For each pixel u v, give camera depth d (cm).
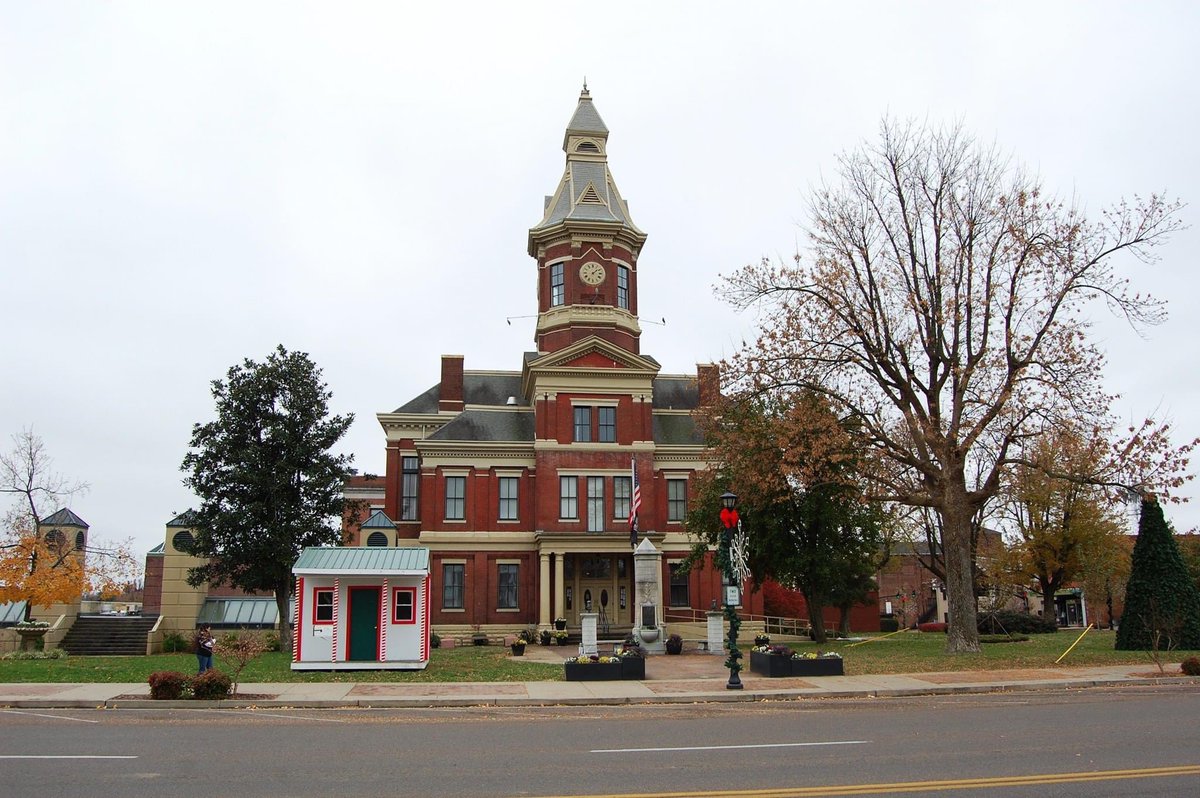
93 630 4203
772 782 1071
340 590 2781
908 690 2170
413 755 1298
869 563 4369
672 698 2077
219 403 3997
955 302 3041
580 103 5988
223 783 1084
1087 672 2503
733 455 3459
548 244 5712
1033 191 3139
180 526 4488
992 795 989
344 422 4153
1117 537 5081
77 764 1213
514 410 5447
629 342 5550
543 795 1011
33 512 4300
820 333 3162
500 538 5109
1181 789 1014
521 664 3042
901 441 3722
